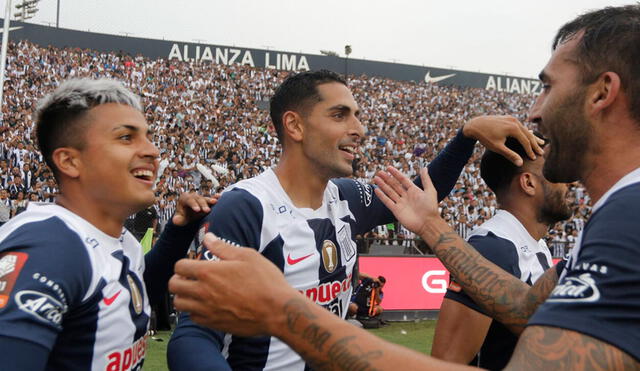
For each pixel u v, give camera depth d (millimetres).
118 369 1596
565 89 1288
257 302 1078
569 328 994
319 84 2139
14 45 26625
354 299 7699
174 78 29422
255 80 31234
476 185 19938
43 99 1713
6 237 1462
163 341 6293
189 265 1115
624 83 1210
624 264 1000
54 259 1405
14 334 1263
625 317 972
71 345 1490
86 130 1654
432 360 1028
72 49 28938
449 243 1787
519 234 2525
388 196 1900
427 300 8648
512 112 36406
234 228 1914
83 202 1688
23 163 15375
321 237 2135
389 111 31500
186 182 14797
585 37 1272
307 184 2162
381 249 9875
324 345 1054
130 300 1668
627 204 1069
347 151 2166
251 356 1920
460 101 35406
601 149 1259
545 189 2518
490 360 2395
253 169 17453
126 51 30578
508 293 1706
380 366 1019
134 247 1847
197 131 22000
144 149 1711
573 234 14125
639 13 1250
